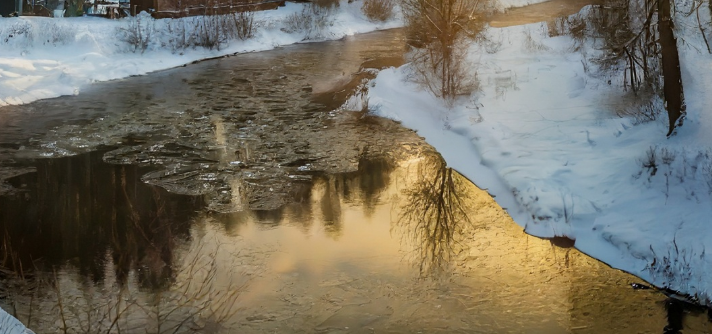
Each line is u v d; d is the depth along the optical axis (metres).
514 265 9.27
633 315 7.95
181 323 7.48
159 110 17.42
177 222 10.52
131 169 12.88
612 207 10.20
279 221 10.70
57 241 9.73
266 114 17.25
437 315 7.97
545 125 13.74
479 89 16.77
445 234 10.30
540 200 10.70
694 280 8.38
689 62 13.82
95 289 8.37
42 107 17.48
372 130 15.97
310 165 13.43
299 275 8.88
